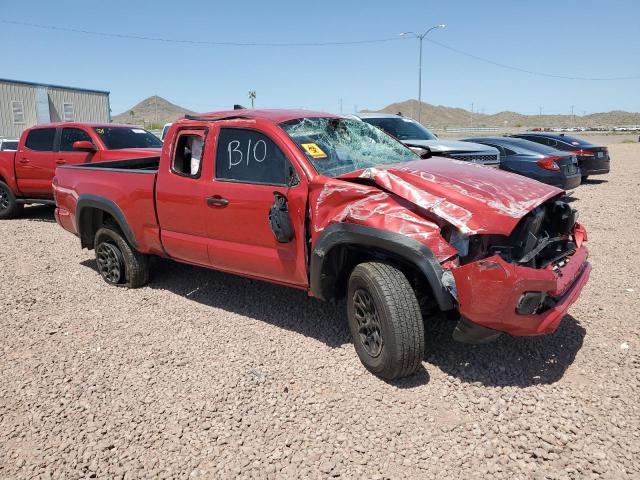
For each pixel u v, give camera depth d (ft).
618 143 133.08
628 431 11.05
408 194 12.53
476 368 13.70
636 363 13.66
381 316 12.58
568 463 10.24
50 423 12.15
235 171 16.16
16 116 111.65
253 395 12.96
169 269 22.97
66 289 20.97
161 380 13.82
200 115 17.97
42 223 35.24
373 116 36.86
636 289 18.94
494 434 11.18
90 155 32.89
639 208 34.73
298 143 15.05
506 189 12.88
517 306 11.56
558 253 13.97
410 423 11.64
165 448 11.17
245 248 16.07
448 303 12.05
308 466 10.50
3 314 18.45
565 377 13.17
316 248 13.85
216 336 16.29
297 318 17.35
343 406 12.35
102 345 15.93
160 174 18.25
